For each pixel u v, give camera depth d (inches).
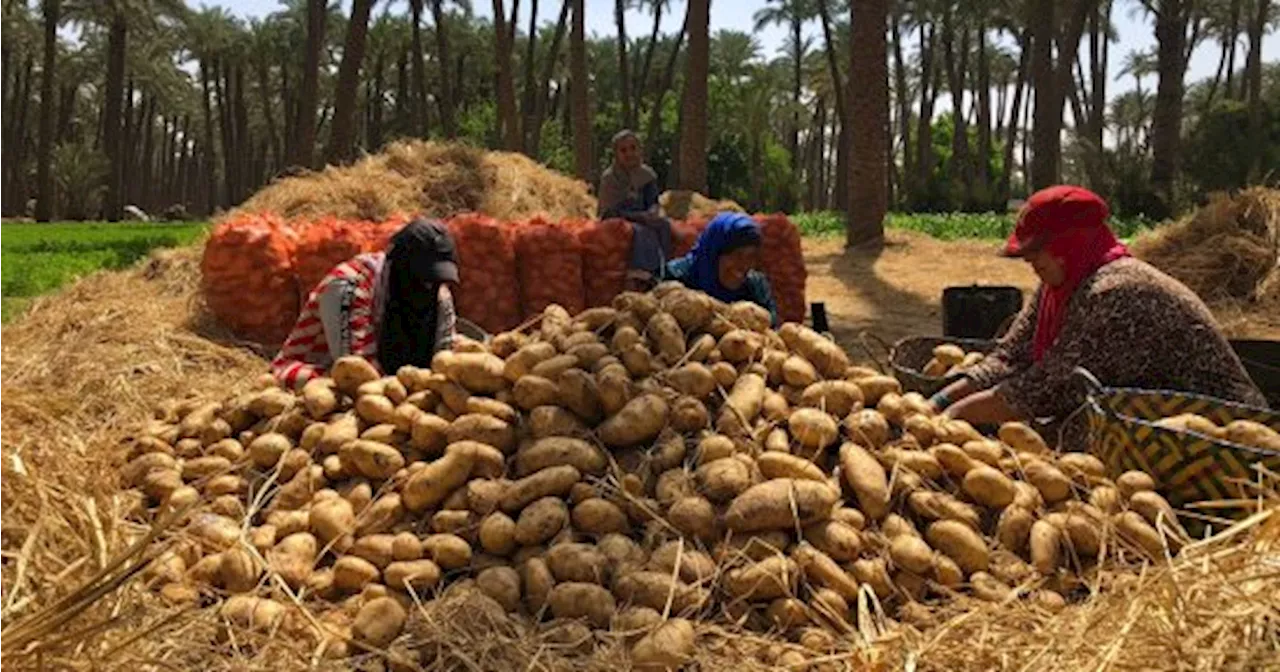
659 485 119.0
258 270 296.2
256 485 132.8
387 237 303.7
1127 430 128.3
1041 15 951.0
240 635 104.9
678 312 135.7
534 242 307.7
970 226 992.2
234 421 144.6
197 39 2608.3
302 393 144.6
